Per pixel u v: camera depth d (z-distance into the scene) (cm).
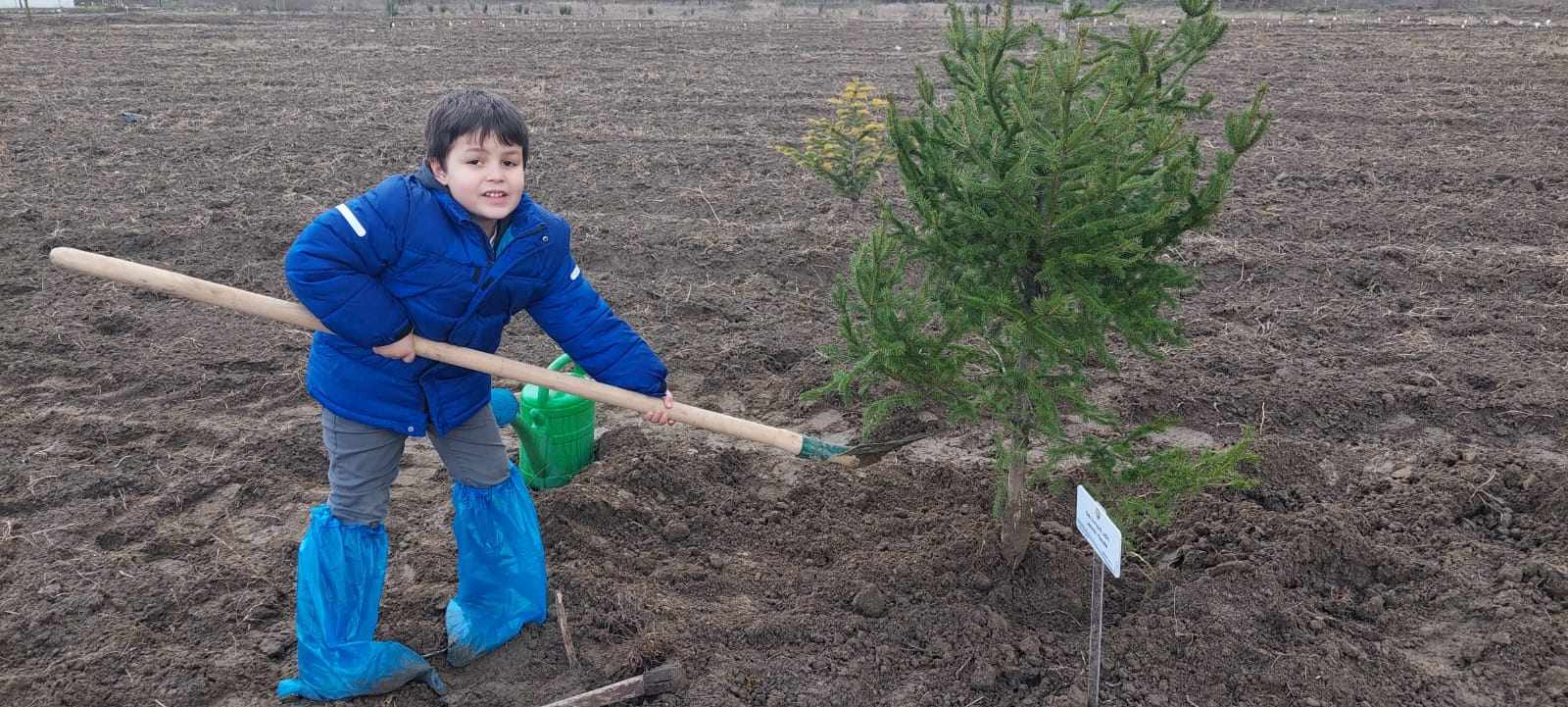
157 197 877
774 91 1444
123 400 531
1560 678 327
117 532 416
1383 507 427
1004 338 355
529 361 589
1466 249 735
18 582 380
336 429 306
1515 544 404
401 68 1702
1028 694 334
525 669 342
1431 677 333
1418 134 1121
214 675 336
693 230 788
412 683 332
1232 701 327
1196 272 396
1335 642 346
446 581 382
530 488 457
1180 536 405
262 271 711
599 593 370
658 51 1942
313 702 325
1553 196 866
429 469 470
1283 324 621
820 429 512
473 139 273
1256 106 292
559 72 1658
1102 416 344
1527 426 495
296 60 1794
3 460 466
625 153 1049
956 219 320
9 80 1500
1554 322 614
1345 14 2653
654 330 619
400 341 290
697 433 501
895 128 325
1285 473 453
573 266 315
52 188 900
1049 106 311
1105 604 375
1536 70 1570
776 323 632
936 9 3092
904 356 320
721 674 337
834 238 762
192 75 1595
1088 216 313
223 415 516
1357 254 729
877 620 365
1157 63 349
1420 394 520
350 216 274
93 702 326
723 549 412
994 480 445
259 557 402
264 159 1017
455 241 285
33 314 628
